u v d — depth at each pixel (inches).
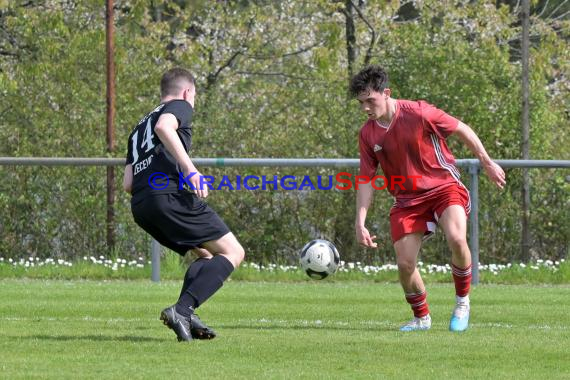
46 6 2075.5
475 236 1314.0
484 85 1776.6
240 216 1515.7
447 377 571.8
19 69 1834.4
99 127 1612.9
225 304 1040.2
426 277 1371.8
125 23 2018.9
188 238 701.9
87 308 980.6
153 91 1740.9
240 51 2098.9
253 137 1614.2
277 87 1708.9
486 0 2137.1
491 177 783.7
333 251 876.6
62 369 589.0
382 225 1462.8
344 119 1616.6
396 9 2089.1
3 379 555.2
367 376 570.6
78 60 1747.0
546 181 1464.1
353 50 2117.4
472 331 797.9
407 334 772.0
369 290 1219.2
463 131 778.2
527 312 962.7
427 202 784.9
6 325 826.8
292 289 1230.9
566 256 1472.7
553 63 2321.6
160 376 565.0
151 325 831.7
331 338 738.2
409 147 775.7
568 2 2903.5
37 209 1482.5
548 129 1865.2
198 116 1624.0
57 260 1477.6
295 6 2143.2
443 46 1801.2
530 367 610.9
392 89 1823.3
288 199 1504.7
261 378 560.1
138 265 1403.8
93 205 1469.0
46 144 1603.1
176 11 2209.6
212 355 644.7
